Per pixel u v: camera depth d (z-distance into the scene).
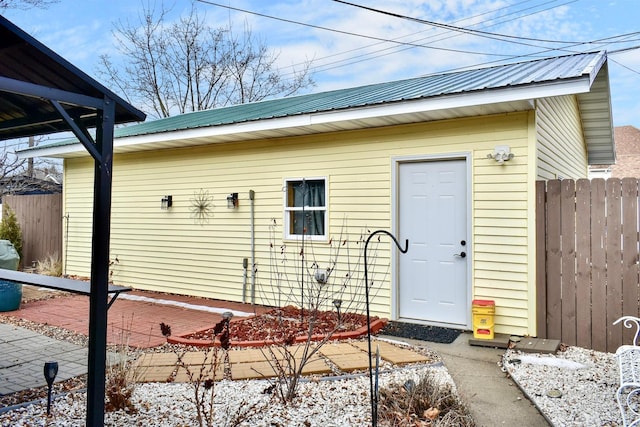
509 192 5.60
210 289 8.41
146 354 4.82
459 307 5.98
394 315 6.38
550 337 5.34
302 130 6.89
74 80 2.83
